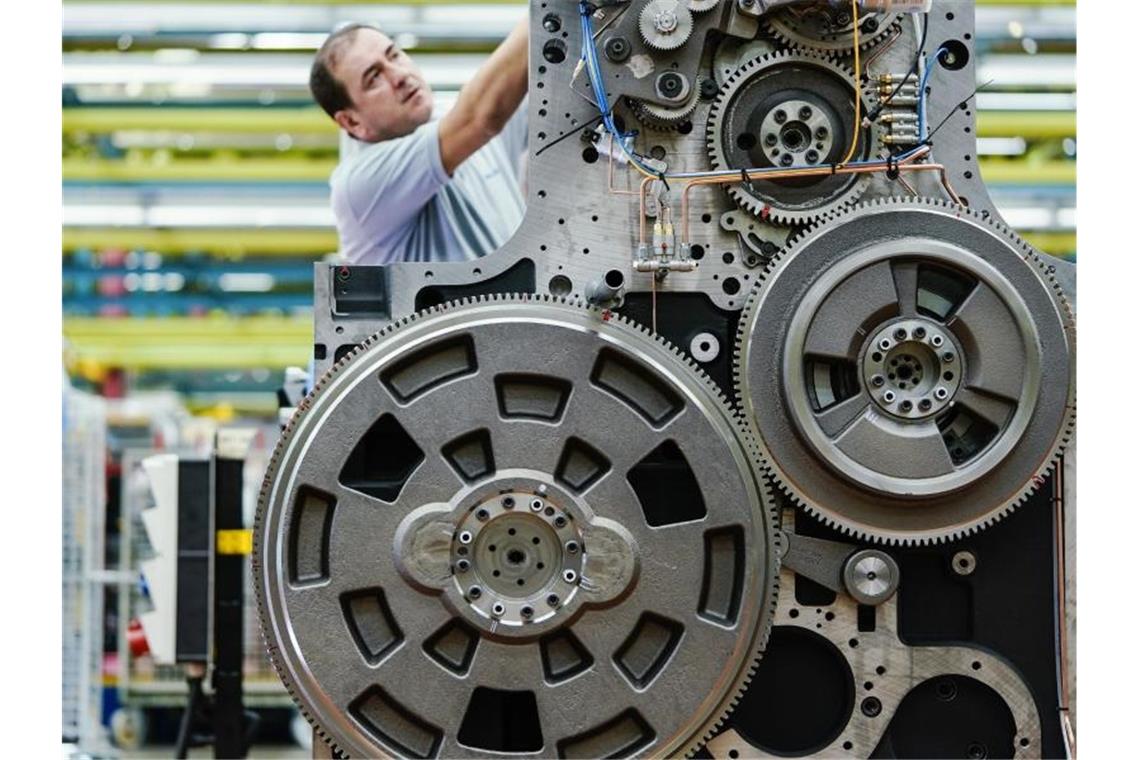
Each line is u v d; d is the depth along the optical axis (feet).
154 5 36.91
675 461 17.25
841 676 17.47
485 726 16.94
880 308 16.87
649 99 17.39
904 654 17.33
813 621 17.31
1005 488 17.10
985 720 17.53
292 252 51.42
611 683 16.47
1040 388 17.01
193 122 43.73
